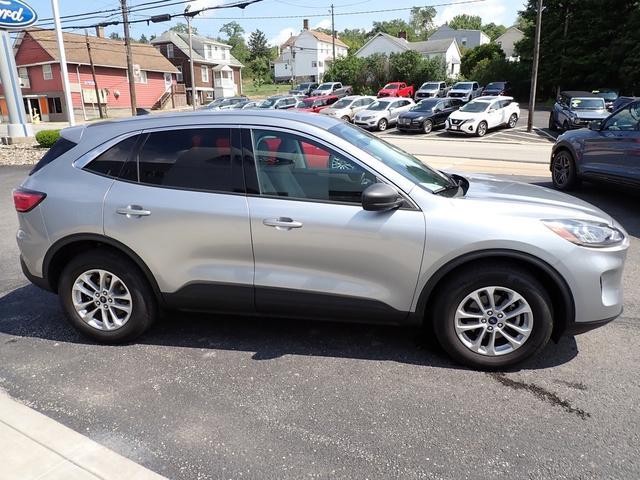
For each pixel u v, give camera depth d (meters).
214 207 3.28
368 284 3.22
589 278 3.03
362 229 3.12
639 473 2.36
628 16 36.22
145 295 3.55
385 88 42.59
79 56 42.00
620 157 7.39
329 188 3.21
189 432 2.71
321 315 3.36
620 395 2.97
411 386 3.09
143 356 3.52
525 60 43.75
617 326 3.85
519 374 3.20
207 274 3.38
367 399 2.97
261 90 77.44
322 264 3.22
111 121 3.68
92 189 3.48
